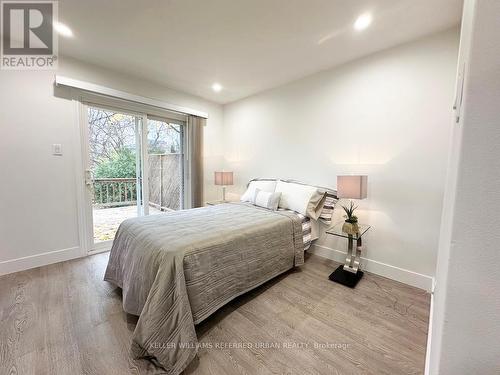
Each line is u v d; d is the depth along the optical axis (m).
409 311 1.80
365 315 1.75
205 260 1.56
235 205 3.04
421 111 2.10
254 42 2.23
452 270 0.44
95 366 1.28
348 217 2.39
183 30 2.04
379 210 2.40
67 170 2.62
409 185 2.20
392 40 2.14
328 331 1.58
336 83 2.69
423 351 1.42
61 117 2.54
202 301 1.51
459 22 1.86
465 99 0.42
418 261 2.17
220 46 2.30
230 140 4.19
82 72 2.62
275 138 3.43
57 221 2.58
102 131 2.99
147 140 3.39
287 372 1.27
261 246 2.01
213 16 1.85
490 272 0.41
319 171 2.91
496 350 0.41
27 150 2.35
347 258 2.41
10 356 1.32
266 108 3.54
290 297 1.99
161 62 2.65
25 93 2.31
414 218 2.18
